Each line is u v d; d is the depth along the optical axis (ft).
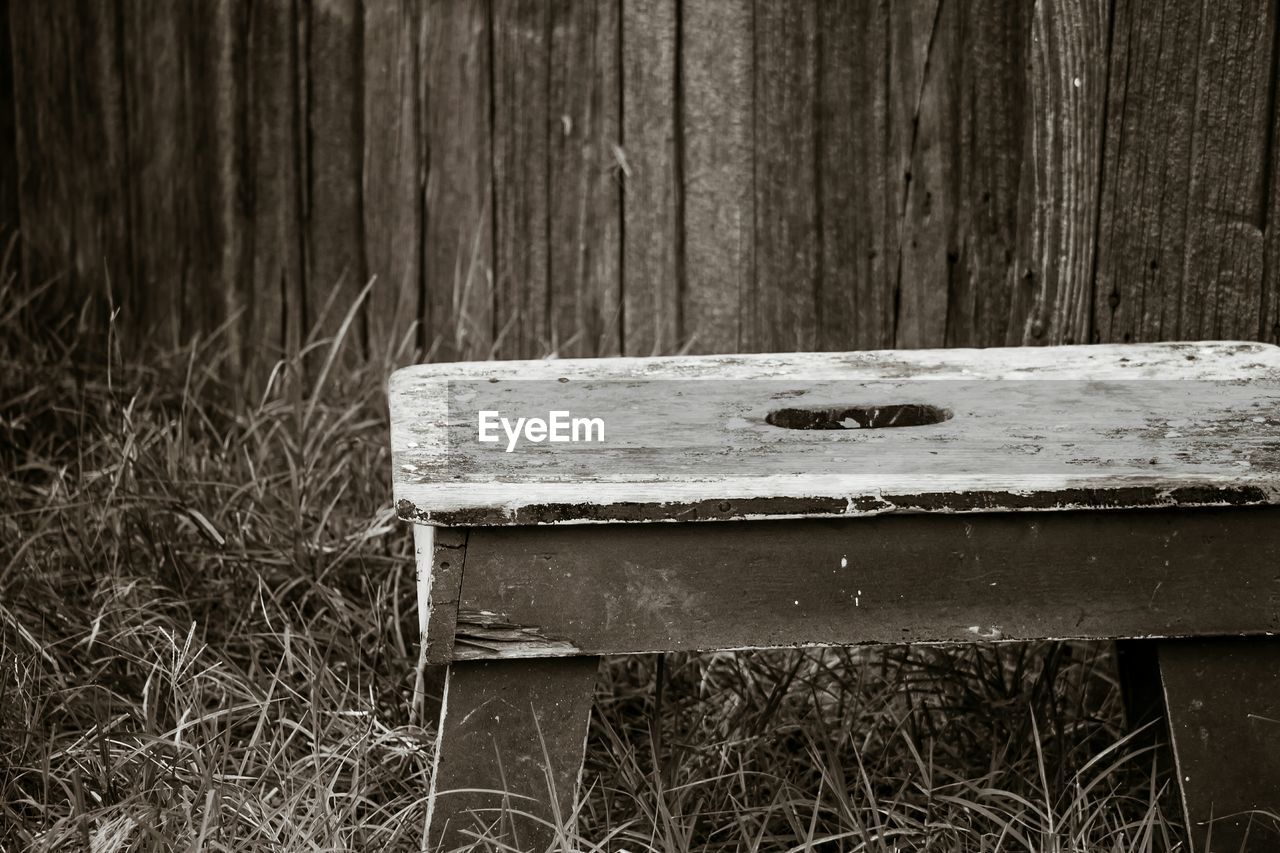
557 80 9.01
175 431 8.90
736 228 8.91
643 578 4.83
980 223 8.43
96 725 5.89
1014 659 7.20
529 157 9.14
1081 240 8.21
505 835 4.97
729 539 4.83
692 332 9.14
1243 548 4.96
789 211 8.79
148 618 7.04
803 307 8.91
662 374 6.11
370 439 8.21
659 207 9.02
